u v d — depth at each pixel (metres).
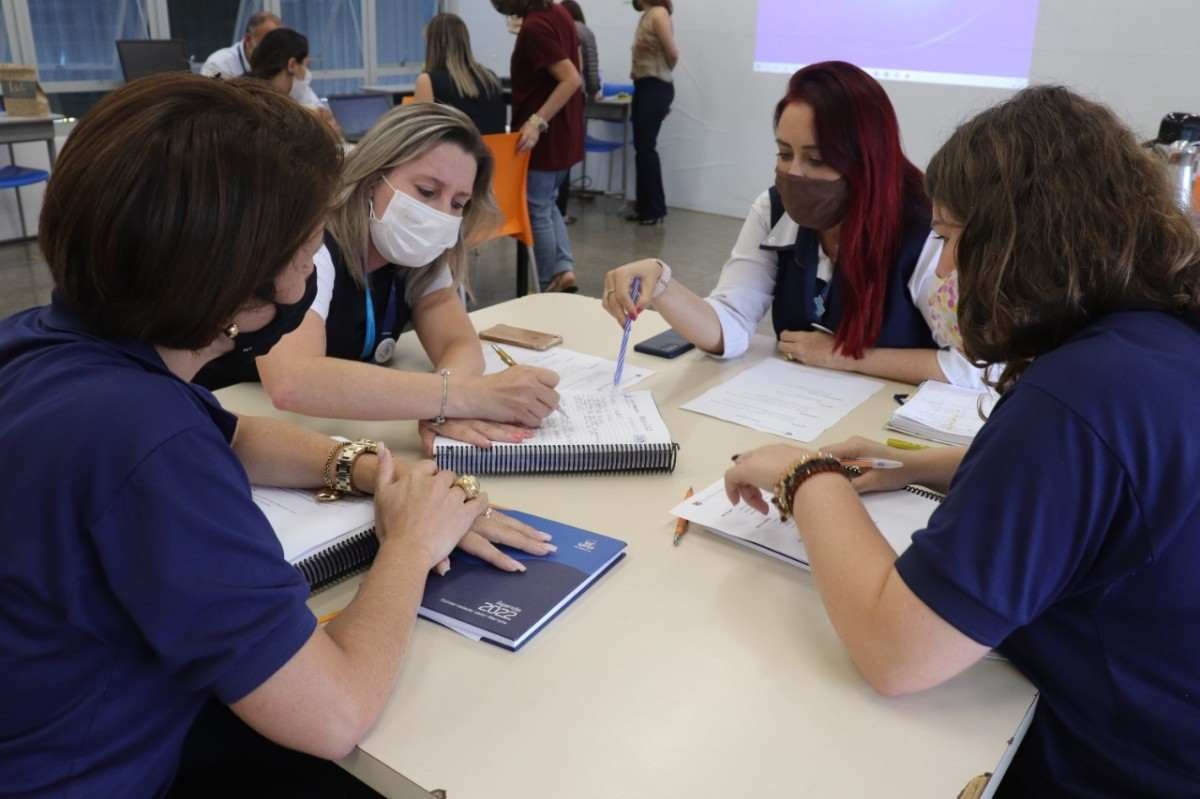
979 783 0.77
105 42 6.03
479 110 4.29
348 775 1.08
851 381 1.69
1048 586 0.77
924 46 5.57
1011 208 0.79
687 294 1.73
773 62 6.21
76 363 0.73
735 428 1.47
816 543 0.94
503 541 1.07
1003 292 0.81
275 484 1.15
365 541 1.06
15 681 0.70
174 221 0.69
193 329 0.74
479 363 1.63
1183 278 0.79
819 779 0.77
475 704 0.84
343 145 0.84
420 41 7.90
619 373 1.60
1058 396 0.76
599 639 0.94
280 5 6.86
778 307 1.90
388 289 1.69
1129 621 0.81
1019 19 5.25
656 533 1.14
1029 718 0.87
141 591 0.68
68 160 0.70
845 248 1.68
